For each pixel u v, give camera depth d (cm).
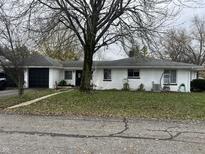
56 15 2070
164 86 3312
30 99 2134
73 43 2378
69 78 3966
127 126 1081
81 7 2138
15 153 719
